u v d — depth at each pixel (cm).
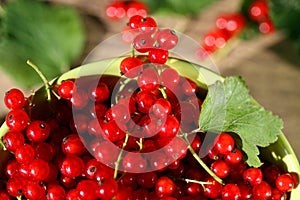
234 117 44
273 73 57
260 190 43
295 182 44
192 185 43
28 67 56
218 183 43
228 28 58
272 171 44
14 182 42
